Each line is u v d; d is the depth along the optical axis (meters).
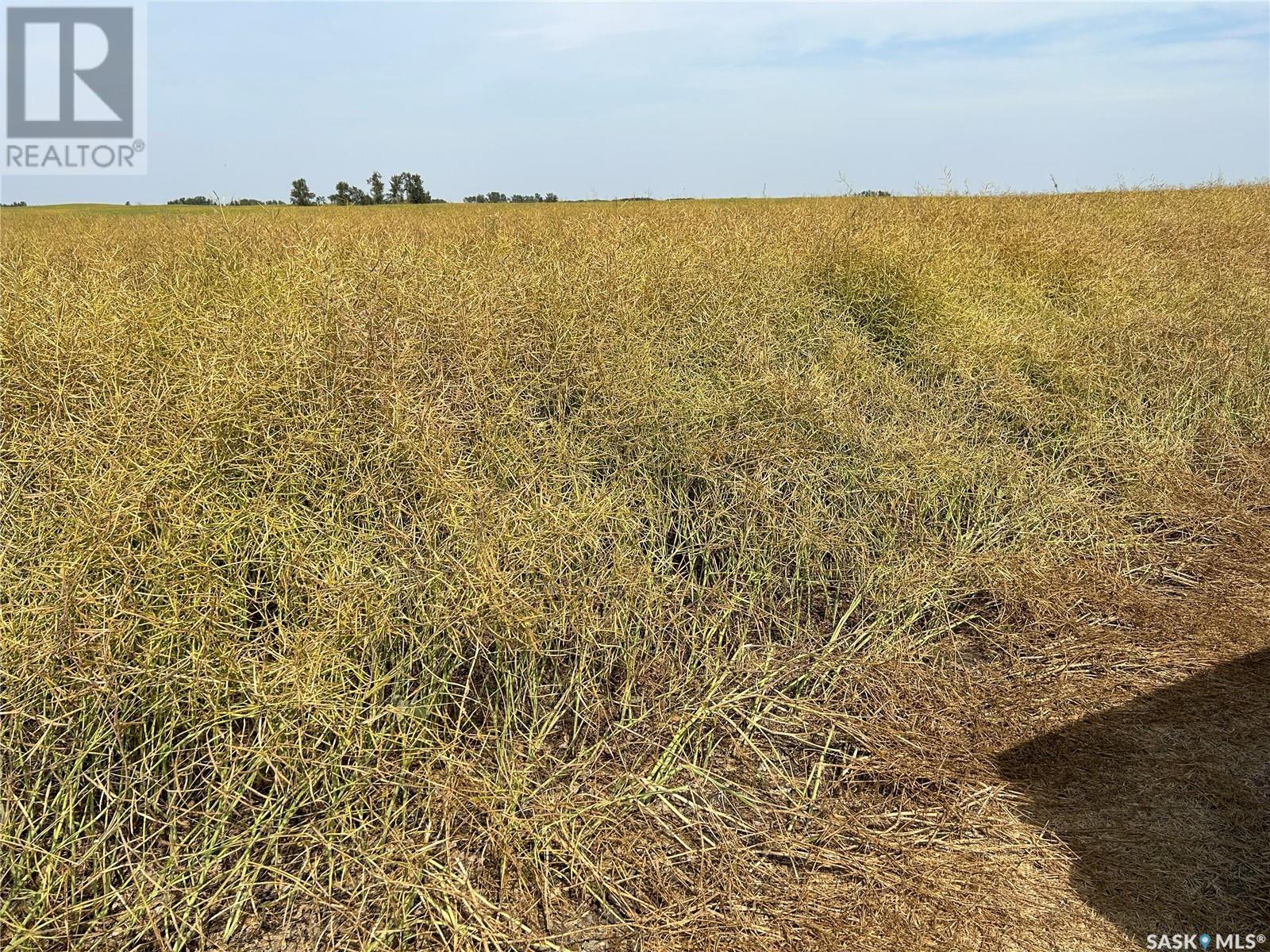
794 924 2.09
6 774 2.09
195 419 2.99
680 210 8.05
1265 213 10.70
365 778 2.25
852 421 4.13
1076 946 2.03
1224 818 2.43
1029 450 4.68
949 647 3.23
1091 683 3.10
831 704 2.93
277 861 2.08
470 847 2.25
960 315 5.41
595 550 3.11
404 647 2.64
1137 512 4.30
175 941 1.96
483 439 3.54
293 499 2.99
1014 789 2.57
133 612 2.27
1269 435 5.09
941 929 2.08
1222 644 3.33
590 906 2.13
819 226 6.77
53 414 3.12
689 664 2.96
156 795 2.17
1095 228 8.32
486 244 6.18
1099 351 5.42
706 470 3.68
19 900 1.95
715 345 4.61
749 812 2.46
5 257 5.44
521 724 2.66
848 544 3.57
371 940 1.94
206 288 4.71
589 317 4.45
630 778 2.45
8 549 2.53
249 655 2.40
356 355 3.56
